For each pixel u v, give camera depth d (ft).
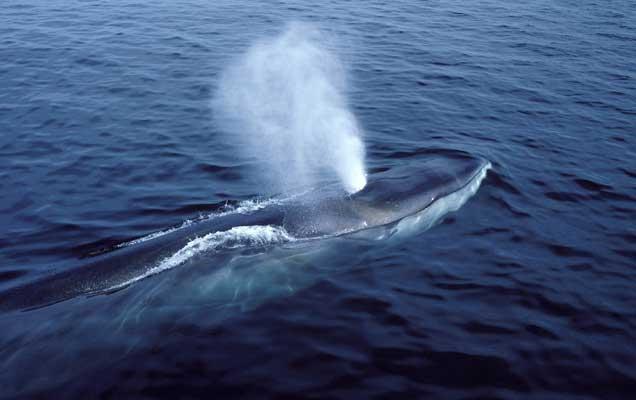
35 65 120.47
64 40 136.36
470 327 53.06
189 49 132.46
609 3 183.32
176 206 71.92
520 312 55.01
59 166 81.71
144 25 149.69
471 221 68.59
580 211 71.87
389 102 105.70
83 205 72.33
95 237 65.62
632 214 71.67
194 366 48.42
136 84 111.96
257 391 46.01
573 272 60.70
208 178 78.95
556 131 95.25
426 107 103.76
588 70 124.47
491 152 86.02
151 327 52.11
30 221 68.90
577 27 155.94
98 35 140.67
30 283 54.95
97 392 45.85
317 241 62.54
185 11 163.63
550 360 49.37
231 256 59.00
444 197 70.13
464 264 61.52
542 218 69.97
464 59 129.49
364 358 49.39
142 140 89.81
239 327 52.75
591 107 105.70
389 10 169.99
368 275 59.67
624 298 57.11
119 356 49.14
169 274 56.24
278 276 58.49
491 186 75.41
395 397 45.57
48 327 50.49
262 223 63.00
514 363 48.93
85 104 102.58
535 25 157.17
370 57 129.80
